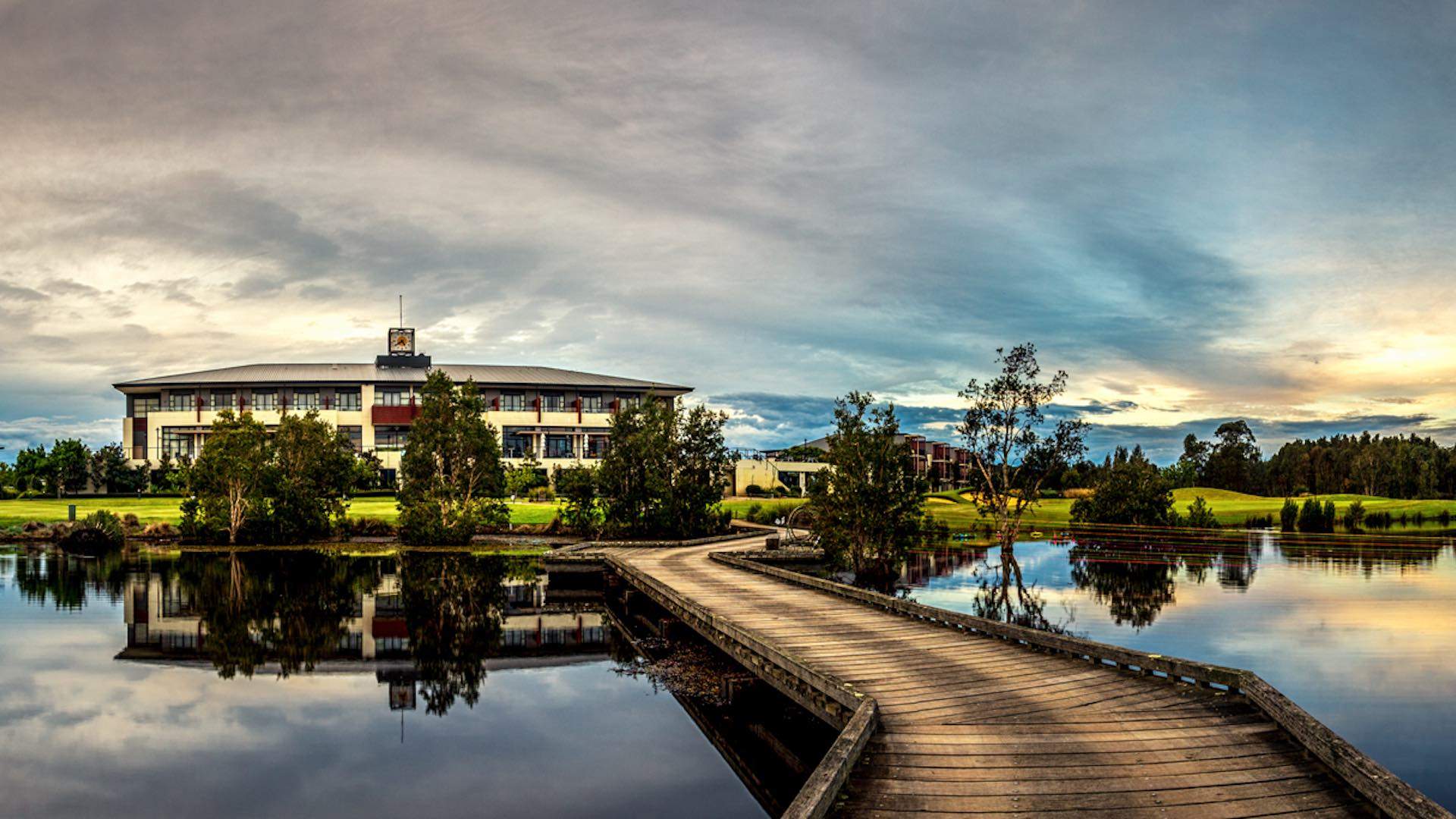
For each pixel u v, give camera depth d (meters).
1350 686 18.11
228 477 51.09
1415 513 75.00
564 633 25.61
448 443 51.56
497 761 14.70
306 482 53.97
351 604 30.70
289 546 50.66
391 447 97.81
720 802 12.91
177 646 23.80
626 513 49.91
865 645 16.94
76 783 13.85
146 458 99.00
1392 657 20.70
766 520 60.22
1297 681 18.45
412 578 37.59
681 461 49.78
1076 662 15.30
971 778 9.84
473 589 34.56
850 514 35.50
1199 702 12.66
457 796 13.20
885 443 36.28
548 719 17.08
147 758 14.97
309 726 16.67
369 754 15.11
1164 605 28.25
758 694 17.06
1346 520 65.81
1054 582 34.12
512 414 103.38
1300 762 10.26
